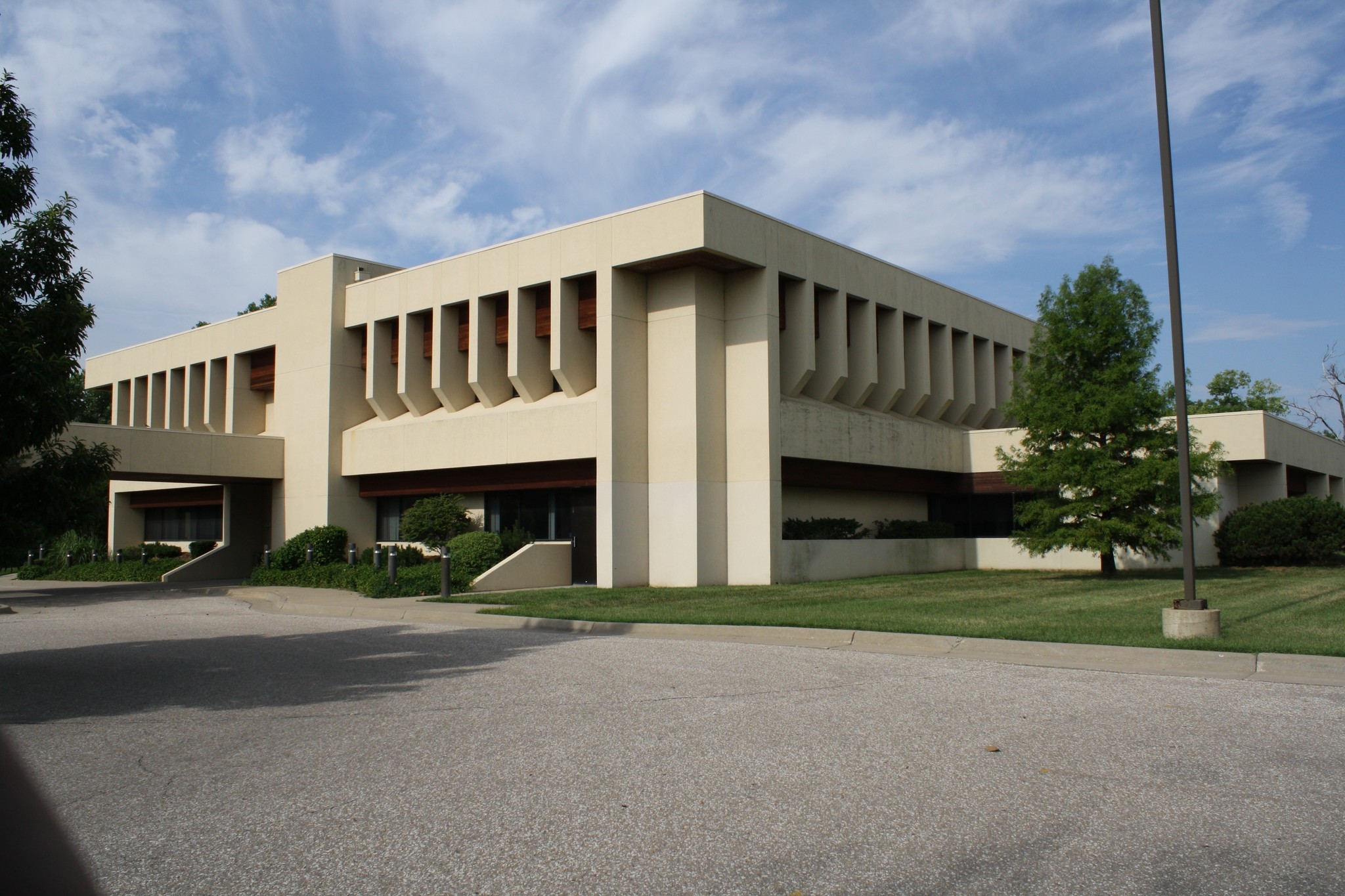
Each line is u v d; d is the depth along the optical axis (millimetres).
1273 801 5684
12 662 12500
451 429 27922
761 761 6777
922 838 5145
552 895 4469
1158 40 12656
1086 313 25281
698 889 4500
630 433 24422
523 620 16422
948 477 32750
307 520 31312
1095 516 25062
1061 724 7762
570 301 25594
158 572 33250
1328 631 12297
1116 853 4887
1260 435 29984
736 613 15641
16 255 10930
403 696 9516
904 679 10016
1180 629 11891
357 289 31141
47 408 10516
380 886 4598
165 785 6434
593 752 7109
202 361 36625
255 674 11219
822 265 26562
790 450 25047
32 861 2551
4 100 10758
